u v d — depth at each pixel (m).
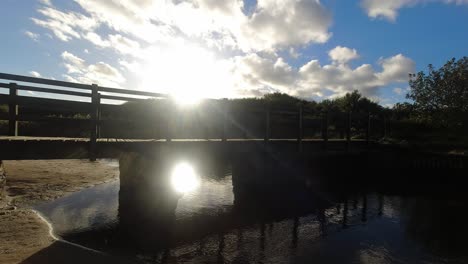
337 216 11.41
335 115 16.89
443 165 17.11
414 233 9.59
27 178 16.28
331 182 16.39
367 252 8.09
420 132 22.55
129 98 9.41
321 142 16.12
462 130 19.33
